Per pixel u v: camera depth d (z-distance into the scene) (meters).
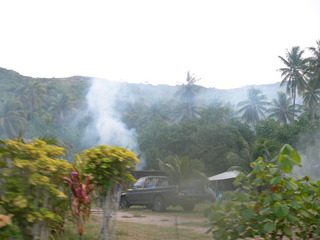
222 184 23.09
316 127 31.33
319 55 41.12
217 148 32.72
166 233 5.91
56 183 3.68
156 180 14.72
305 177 3.79
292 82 46.50
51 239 4.53
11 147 3.18
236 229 3.58
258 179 3.75
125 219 9.69
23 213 3.10
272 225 3.38
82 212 4.26
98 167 4.01
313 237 3.72
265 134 35.69
